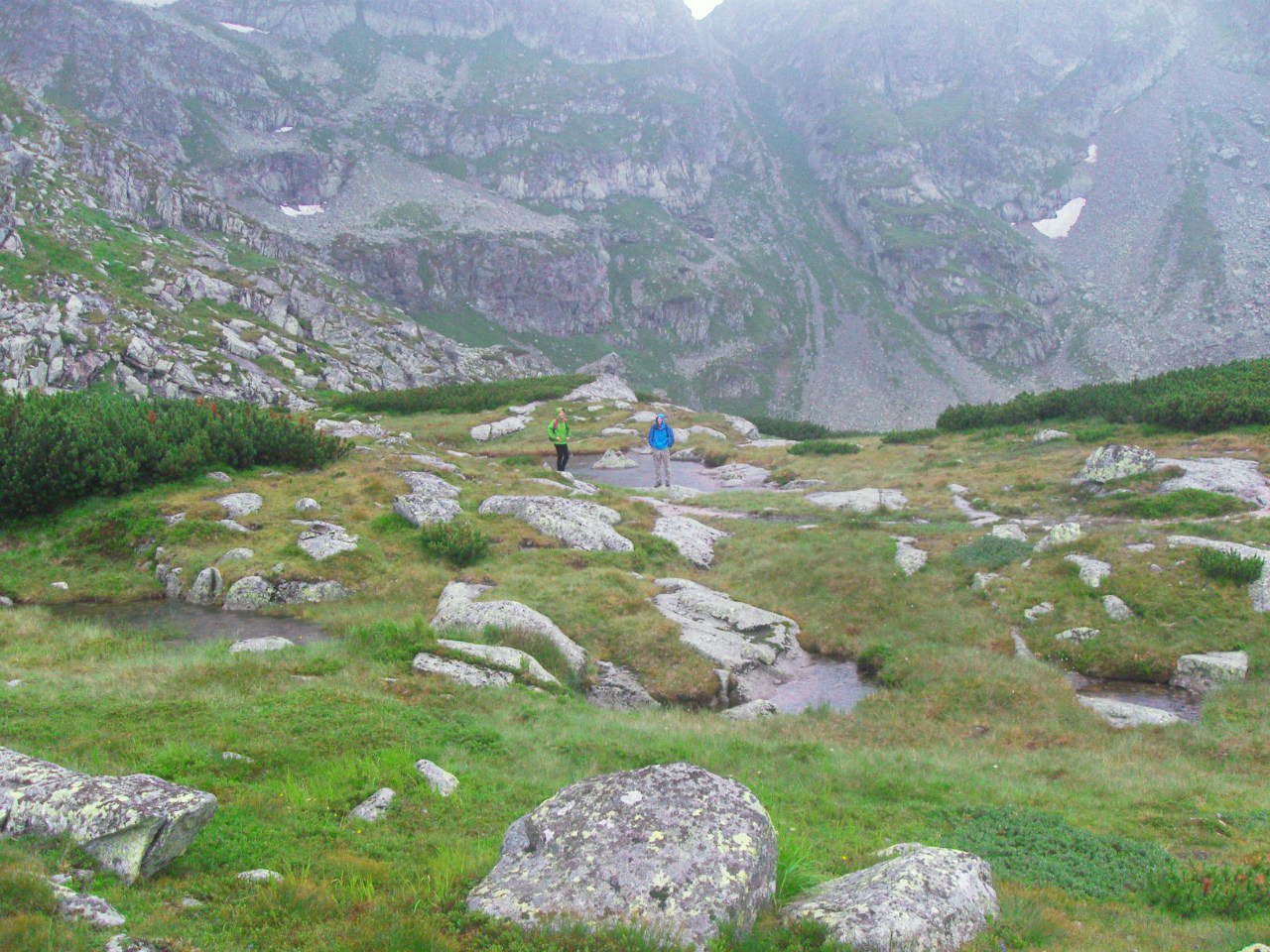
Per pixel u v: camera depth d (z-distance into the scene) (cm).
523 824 789
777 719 1791
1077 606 2209
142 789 782
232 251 16238
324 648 1795
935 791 1348
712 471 4778
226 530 2538
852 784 1370
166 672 1539
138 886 712
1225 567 2156
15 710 1216
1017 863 1053
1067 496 3170
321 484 3047
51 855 710
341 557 2438
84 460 2706
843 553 2731
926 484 3700
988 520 3041
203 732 1188
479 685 1630
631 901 660
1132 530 2572
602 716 1598
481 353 17400
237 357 9638
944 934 702
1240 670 1884
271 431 3288
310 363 10538
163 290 10331
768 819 768
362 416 6556
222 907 688
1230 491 2809
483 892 712
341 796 1016
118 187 14925
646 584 2480
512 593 2266
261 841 845
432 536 2591
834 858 990
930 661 2066
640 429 5941
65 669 1590
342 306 14862
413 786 1070
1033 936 762
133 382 7719
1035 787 1407
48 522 2591
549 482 3559
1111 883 1002
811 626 2359
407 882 764
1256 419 3453
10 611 2081
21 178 10888
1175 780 1448
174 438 3050
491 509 2995
